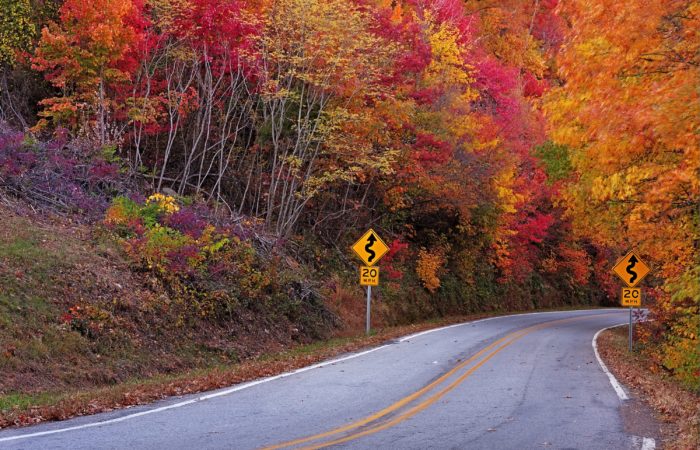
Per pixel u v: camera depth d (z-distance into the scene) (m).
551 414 9.91
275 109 26.25
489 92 35.34
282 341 19.44
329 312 23.69
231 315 18.50
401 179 28.89
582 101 12.05
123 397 10.35
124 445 7.41
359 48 24.67
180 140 26.67
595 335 26.52
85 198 19.47
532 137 36.47
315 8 22.97
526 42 48.25
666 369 17.70
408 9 35.19
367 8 25.97
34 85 23.62
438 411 9.93
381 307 28.09
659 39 10.90
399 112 26.91
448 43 30.30
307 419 9.10
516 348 19.70
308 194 24.48
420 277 33.25
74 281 14.93
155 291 16.73
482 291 40.03
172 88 25.33
